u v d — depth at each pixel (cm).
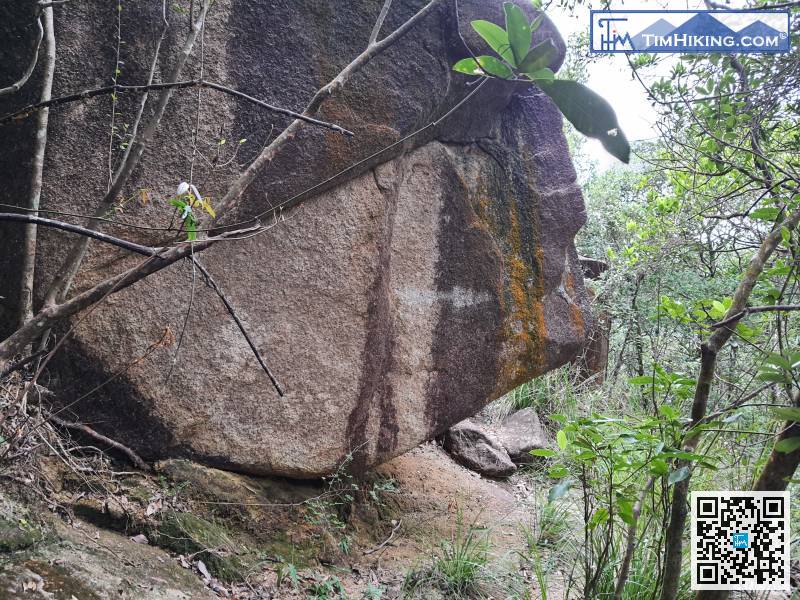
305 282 311
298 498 318
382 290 334
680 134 456
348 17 312
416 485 420
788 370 188
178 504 278
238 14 286
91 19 263
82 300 153
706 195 461
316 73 303
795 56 346
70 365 267
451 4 334
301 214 310
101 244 267
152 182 272
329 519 326
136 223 270
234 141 286
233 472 303
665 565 232
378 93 318
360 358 329
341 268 320
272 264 304
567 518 377
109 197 203
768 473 237
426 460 468
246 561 280
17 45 252
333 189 319
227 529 288
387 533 358
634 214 791
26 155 255
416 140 346
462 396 376
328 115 305
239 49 287
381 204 331
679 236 530
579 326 424
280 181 296
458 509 404
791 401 218
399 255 350
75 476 259
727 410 212
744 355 396
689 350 518
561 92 117
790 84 347
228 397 297
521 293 397
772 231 221
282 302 307
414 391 357
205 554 267
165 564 251
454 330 369
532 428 573
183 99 276
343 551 319
